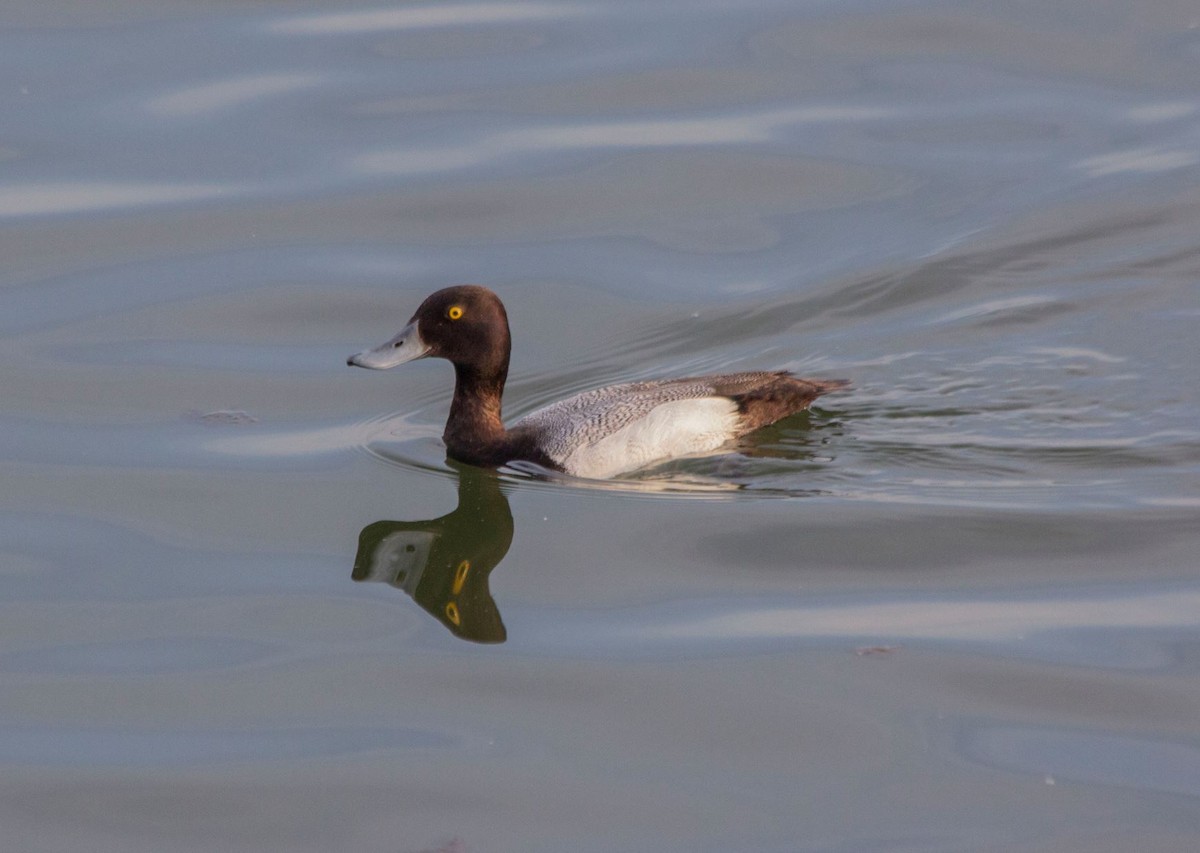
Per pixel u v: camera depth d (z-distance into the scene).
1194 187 18.89
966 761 9.94
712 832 9.34
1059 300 16.98
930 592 11.90
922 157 20.03
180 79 21.41
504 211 18.95
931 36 22.94
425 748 10.21
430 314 14.40
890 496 13.45
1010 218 18.55
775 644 11.27
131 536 13.14
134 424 15.15
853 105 21.23
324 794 9.76
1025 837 9.21
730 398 14.50
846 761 9.97
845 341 16.64
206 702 10.77
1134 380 15.37
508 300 17.42
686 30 23.11
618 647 11.33
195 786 9.85
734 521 13.13
